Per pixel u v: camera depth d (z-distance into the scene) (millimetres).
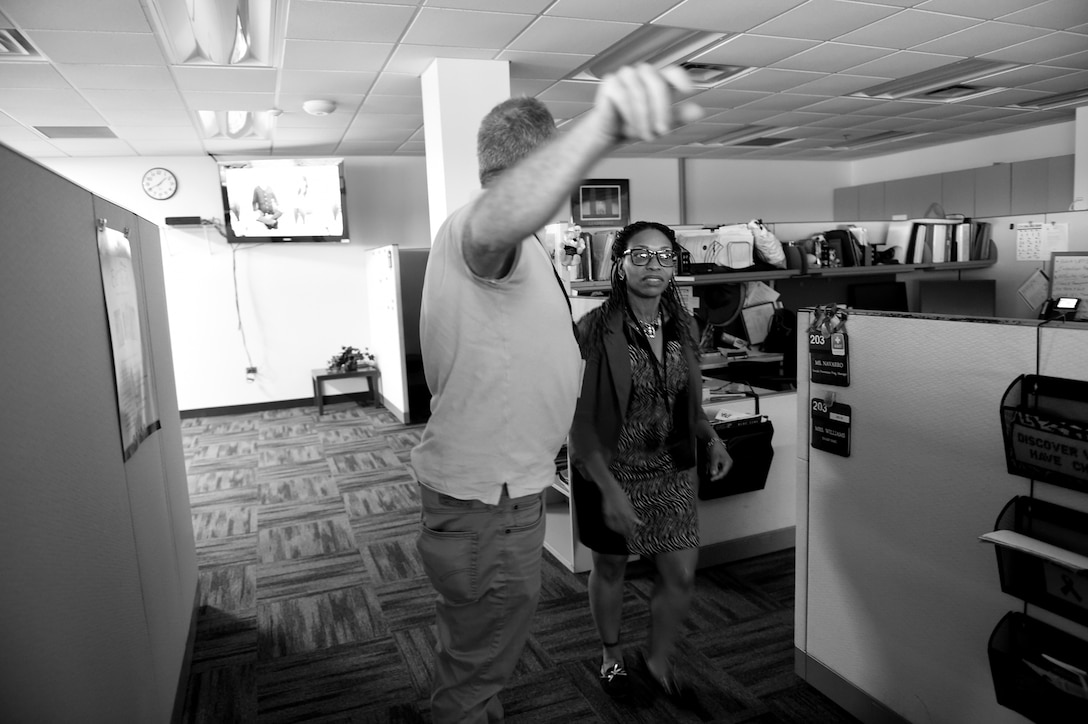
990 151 7570
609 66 4309
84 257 1316
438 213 4082
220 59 3744
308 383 6770
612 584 1902
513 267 997
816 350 1736
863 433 1644
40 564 944
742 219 8695
